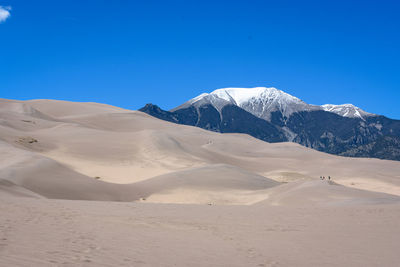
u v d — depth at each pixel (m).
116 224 18.92
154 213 25.09
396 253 13.36
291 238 16.58
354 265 11.52
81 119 157.50
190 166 94.75
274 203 49.88
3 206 22.16
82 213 22.39
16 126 114.12
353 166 138.12
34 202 26.62
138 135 121.00
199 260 11.55
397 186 105.94
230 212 27.22
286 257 12.57
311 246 14.66
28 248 11.26
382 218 23.50
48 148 99.00
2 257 9.83
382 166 141.12
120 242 13.77
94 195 50.22
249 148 153.88
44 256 10.38
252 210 29.05
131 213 24.31
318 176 119.31
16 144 93.00
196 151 118.38
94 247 12.38
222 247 14.11
